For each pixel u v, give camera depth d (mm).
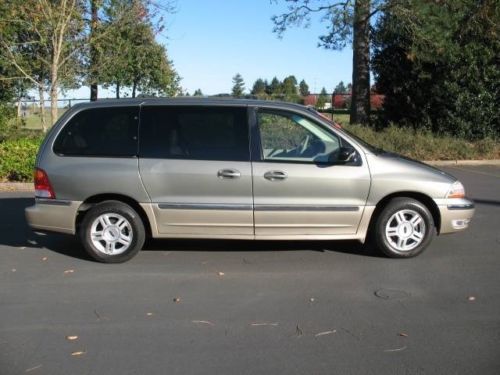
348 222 6461
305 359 4121
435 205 6559
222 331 4633
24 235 7934
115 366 4027
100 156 6484
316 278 5977
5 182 12141
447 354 4188
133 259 6703
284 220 6406
